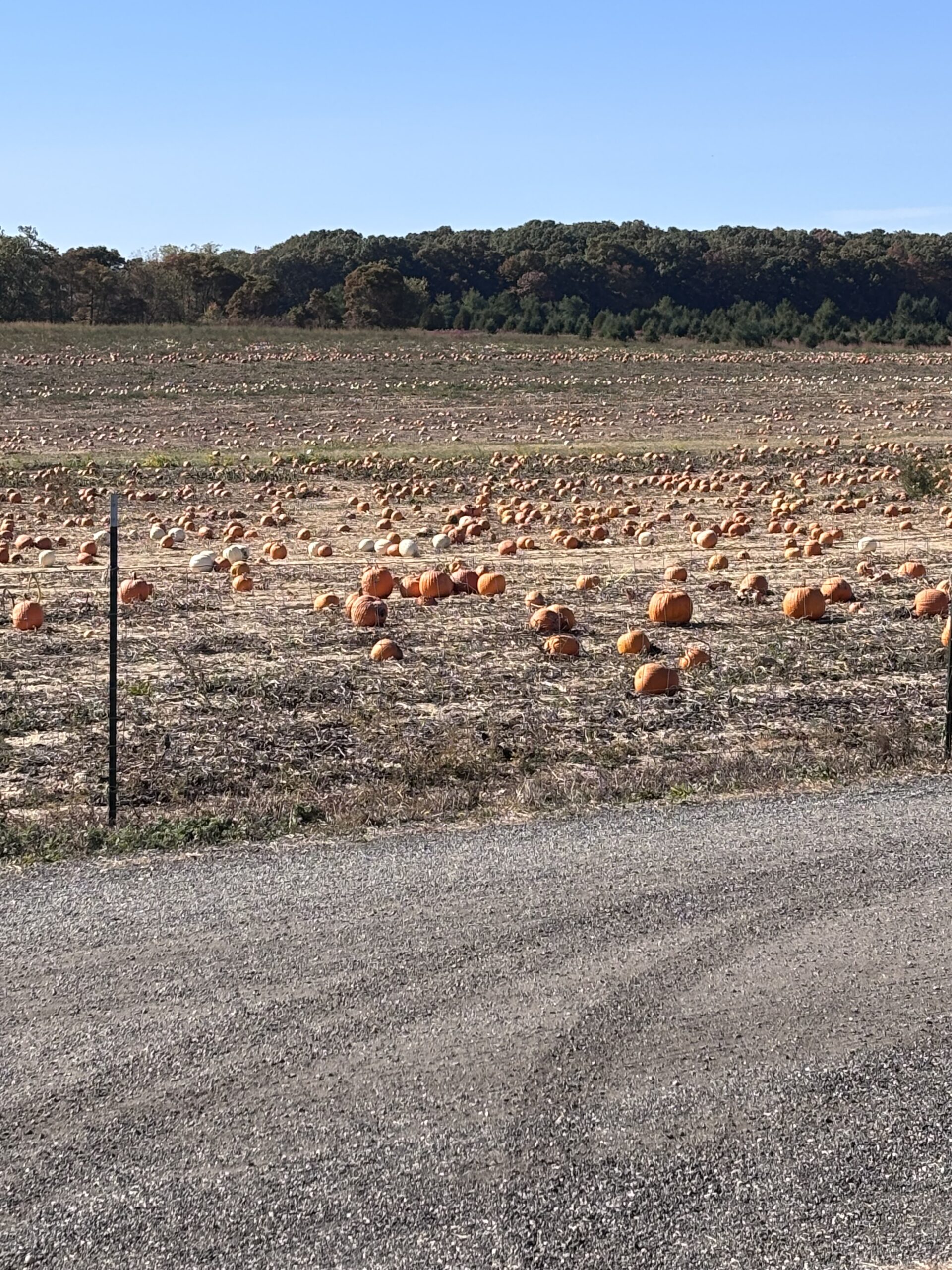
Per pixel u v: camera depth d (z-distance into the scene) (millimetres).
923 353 69188
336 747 12766
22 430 38844
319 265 104625
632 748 12781
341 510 25375
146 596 17609
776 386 52250
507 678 14461
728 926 9523
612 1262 6117
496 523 23844
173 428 40125
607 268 105750
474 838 11195
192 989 8547
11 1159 6832
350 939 9297
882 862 10805
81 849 11086
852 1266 6066
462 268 108938
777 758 12523
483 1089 7441
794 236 116438
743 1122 7156
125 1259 6148
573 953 9078
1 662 14812
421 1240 6258
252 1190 6594
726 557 19844
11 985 8609
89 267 81125
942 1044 7934
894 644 15680
